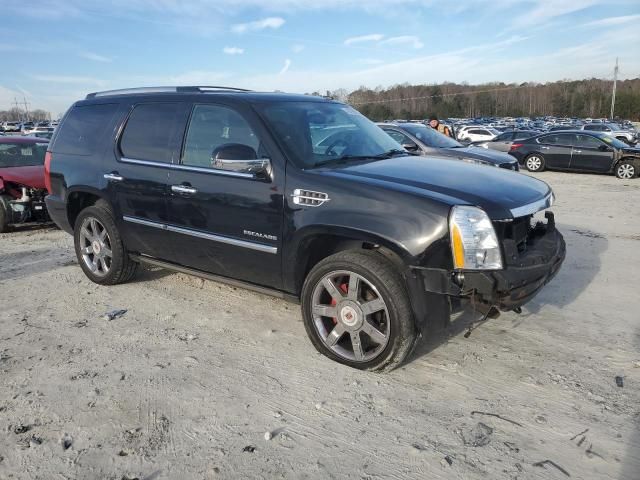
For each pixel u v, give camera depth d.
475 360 3.71
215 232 4.17
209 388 3.38
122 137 4.89
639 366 3.61
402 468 2.65
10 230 8.51
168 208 4.45
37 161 9.31
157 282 5.46
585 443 2.81
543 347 3.90
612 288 5.12
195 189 4.21
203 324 4.38
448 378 3.48
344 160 4.04
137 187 4.65
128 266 5.19
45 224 8.91
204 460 2.72
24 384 3.44
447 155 9.92
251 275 4.12
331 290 3.60
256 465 2.68
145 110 4.78
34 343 4.05
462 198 3.28
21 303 4.92
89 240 5.38
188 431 2.95
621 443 2.81
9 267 6.16
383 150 4.45
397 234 3.25
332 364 3.68
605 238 7.17
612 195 11.54
